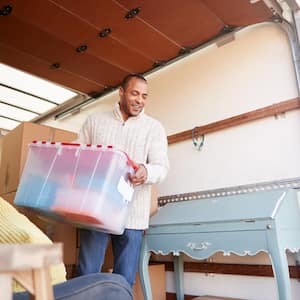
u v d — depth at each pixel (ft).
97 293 2.20
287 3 6.91
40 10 6.68
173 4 6.63
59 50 8.26
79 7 6.62
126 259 5.17
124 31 7.52
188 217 6.36
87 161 4.27
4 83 10.43
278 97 7.10
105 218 4.08
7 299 1.12
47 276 1.32
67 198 4.12
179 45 8.29
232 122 7.68
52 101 11.82
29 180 4.49
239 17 7.19
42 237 2.44
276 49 7.34
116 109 5.76
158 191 8.85
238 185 7.36
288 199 5.71
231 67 8.08
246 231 5.33
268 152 7.04
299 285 6.16
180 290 7.70
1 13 6.73
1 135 13.69
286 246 5.11
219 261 7.43
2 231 2.33
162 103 9.49
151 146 5.59
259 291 6.70
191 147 8.47
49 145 4.55
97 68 9.23
